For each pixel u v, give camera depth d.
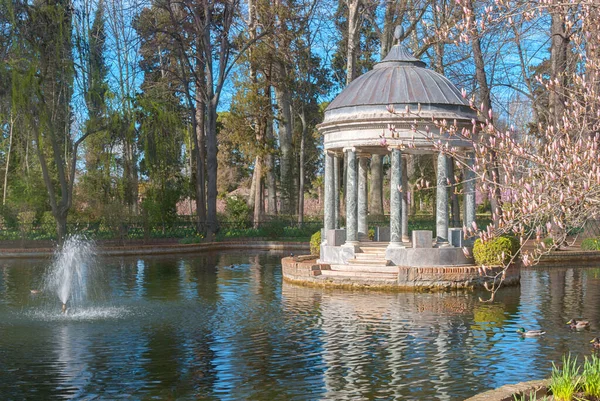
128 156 40.66
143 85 53.50
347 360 12.07
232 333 14.71
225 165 68.31
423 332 14.62
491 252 22.31
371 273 22.97
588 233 36.44
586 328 14.92
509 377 10.77
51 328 15.41
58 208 37.53
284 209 57.25
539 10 10.39
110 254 36.59
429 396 9.78
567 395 7.70
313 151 62.69
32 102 35.94
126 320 16.47
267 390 10.20
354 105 24.34
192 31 43.88
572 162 8.60
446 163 24.80
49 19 37.06
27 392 10.22
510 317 16.48
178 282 24.52
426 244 23.52
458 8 23.77
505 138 9.52
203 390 10.24
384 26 40.75
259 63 48.03
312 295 20.91
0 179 46.12
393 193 23.83
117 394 10.09
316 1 48.88
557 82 10.36
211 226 44.03
